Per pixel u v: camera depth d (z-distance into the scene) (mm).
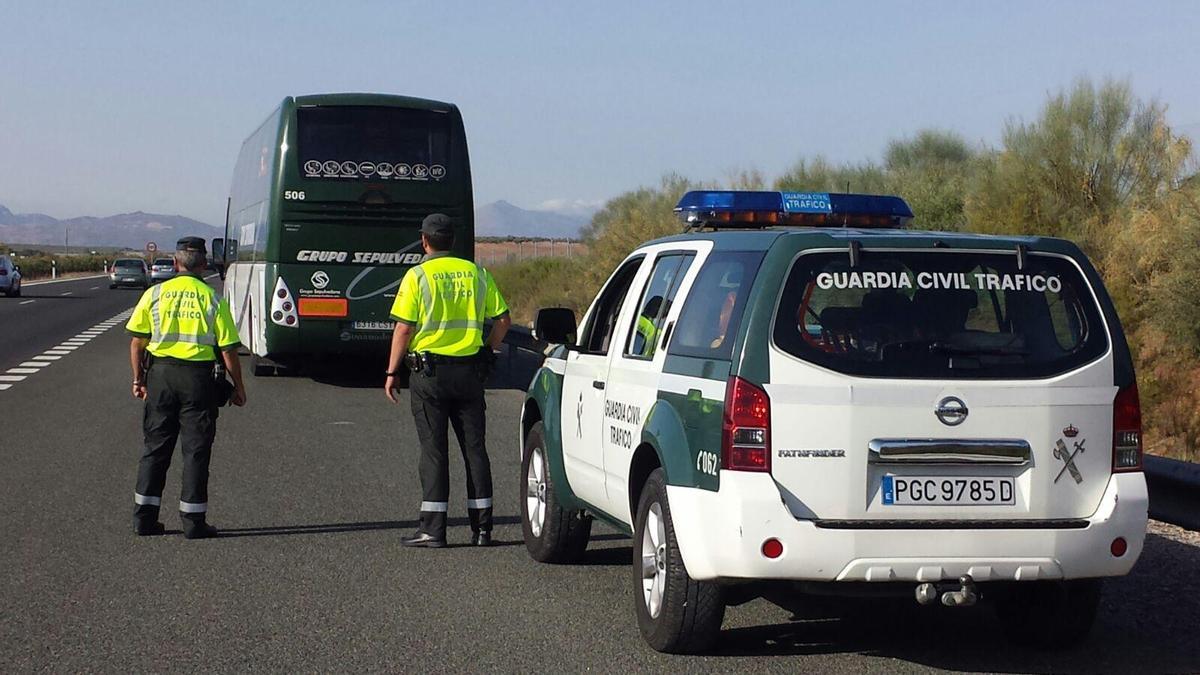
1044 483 5633
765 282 5680
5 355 26078
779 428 5520
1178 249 15781
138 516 8992
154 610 7008
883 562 5508
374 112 19828
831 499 5523
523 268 49562
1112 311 5863
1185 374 14977
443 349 8719
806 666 6090
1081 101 21219
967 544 5543
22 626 6660
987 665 6137
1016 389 5625
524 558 8500
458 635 6578
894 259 5781
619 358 7023
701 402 5820
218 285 68812
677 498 5891
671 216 33469
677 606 6016
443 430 8820
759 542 5480
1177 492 8156
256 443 13828
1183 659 6246
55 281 88250
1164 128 20766
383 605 7176
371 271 19969
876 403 5535
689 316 6309
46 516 9617
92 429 14664
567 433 7844
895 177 30016
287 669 5969
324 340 20047
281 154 19703
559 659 6164
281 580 7754
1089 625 6195
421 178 19906
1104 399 5723
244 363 25156
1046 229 20516
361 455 13016
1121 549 5664
